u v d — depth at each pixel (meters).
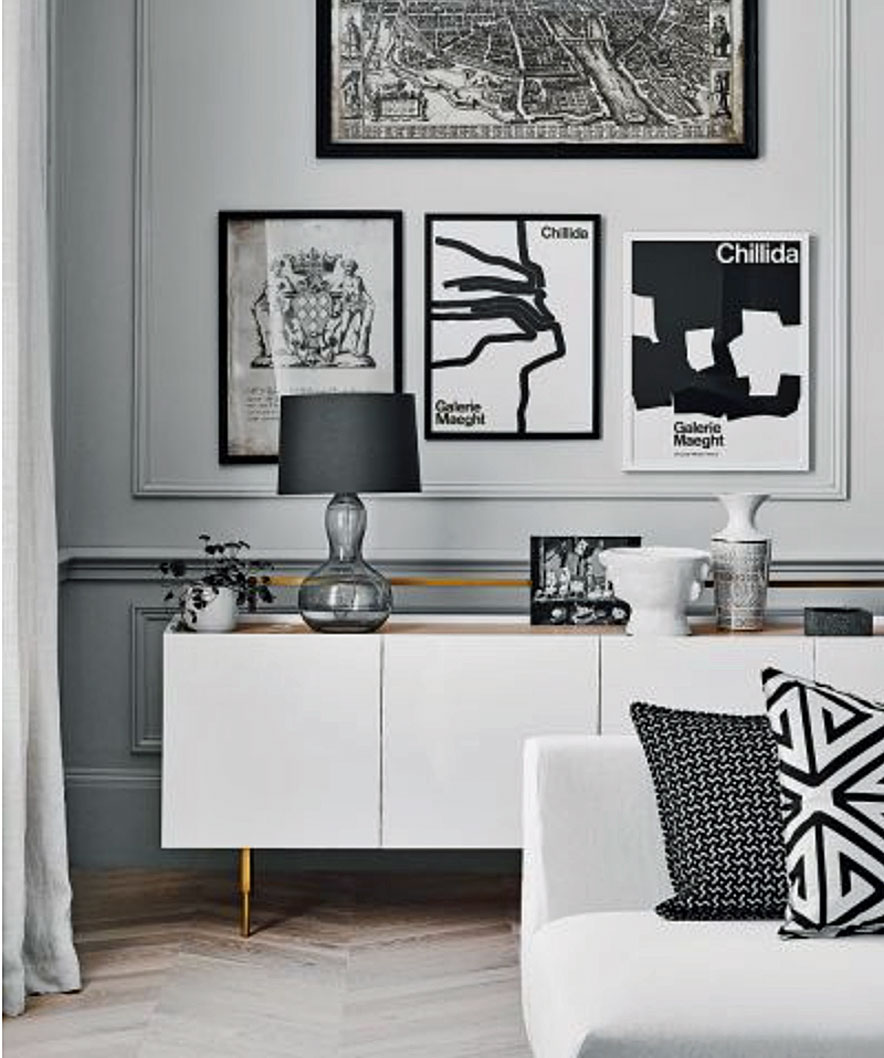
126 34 4.32
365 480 3.68
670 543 4.36
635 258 4.34
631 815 2.74
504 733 3.77
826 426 4.38
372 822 3.76
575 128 4.33
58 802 3.41
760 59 4.34
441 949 3.67
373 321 4.33
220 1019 3.19
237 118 4.33
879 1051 2.13
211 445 4.35
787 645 3.77
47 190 4.13
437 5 4.32
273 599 4.09
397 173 4.34
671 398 4.36
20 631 3.29
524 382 4.34
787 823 2.56
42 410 3.42
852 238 4.36
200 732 3.74
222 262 4.32
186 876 4.31
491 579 4.35
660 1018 2.16
